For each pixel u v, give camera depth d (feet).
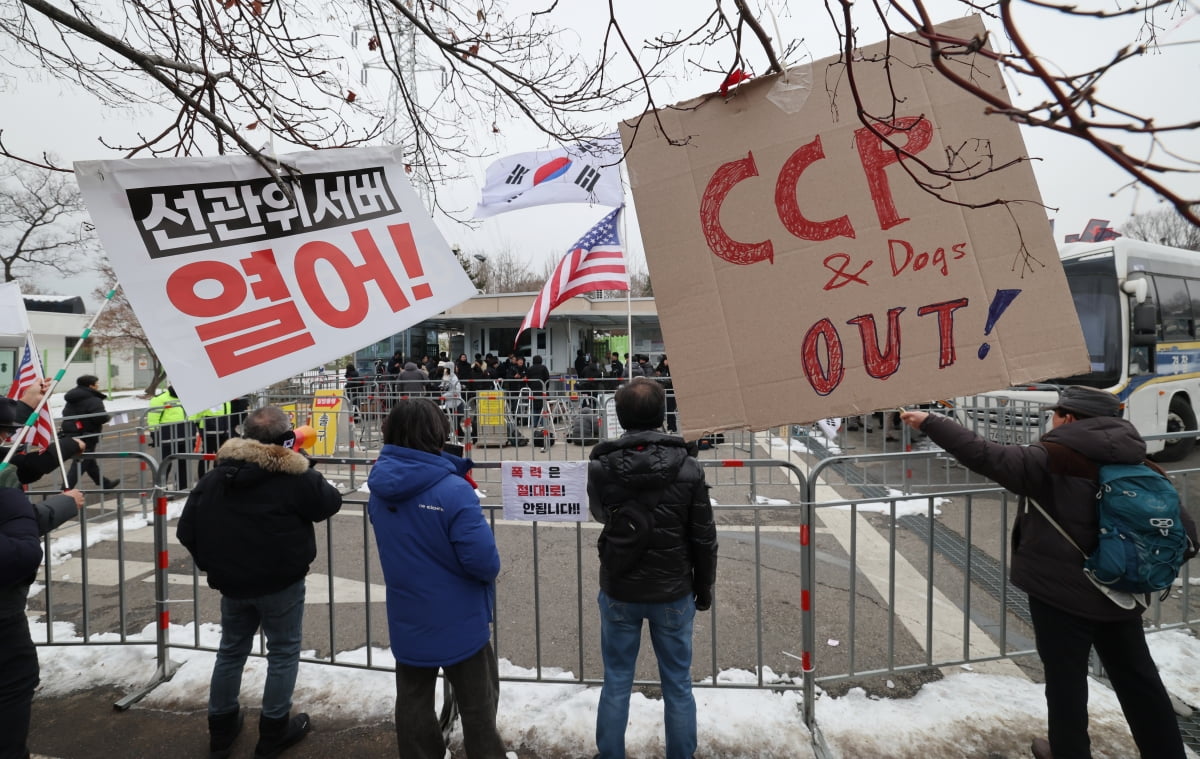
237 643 9.14
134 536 20.92
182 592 16.10
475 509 7.82
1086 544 7.66
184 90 11.10
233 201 8.02
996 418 27.66
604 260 24.88
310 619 14.10
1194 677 10.90
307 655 12.12
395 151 9.20
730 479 28.27
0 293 12.68
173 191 7.68
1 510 7.62
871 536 19.66
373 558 18.57
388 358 75.05
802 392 8.31
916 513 21.99
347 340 8.46
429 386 43.42
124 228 7.41
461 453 8.69
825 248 8.28
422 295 9.02
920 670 11.28
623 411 8.36
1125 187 3.04
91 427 24.52
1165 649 11.80
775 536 19.80
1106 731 9.36
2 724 7.70
